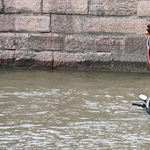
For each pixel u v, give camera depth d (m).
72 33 28.05
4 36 28.34
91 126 13.73
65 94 19.39
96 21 27.69
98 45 27.81
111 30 27.69
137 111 16.06
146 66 27.45
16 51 28.36
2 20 28.36
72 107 16.66
